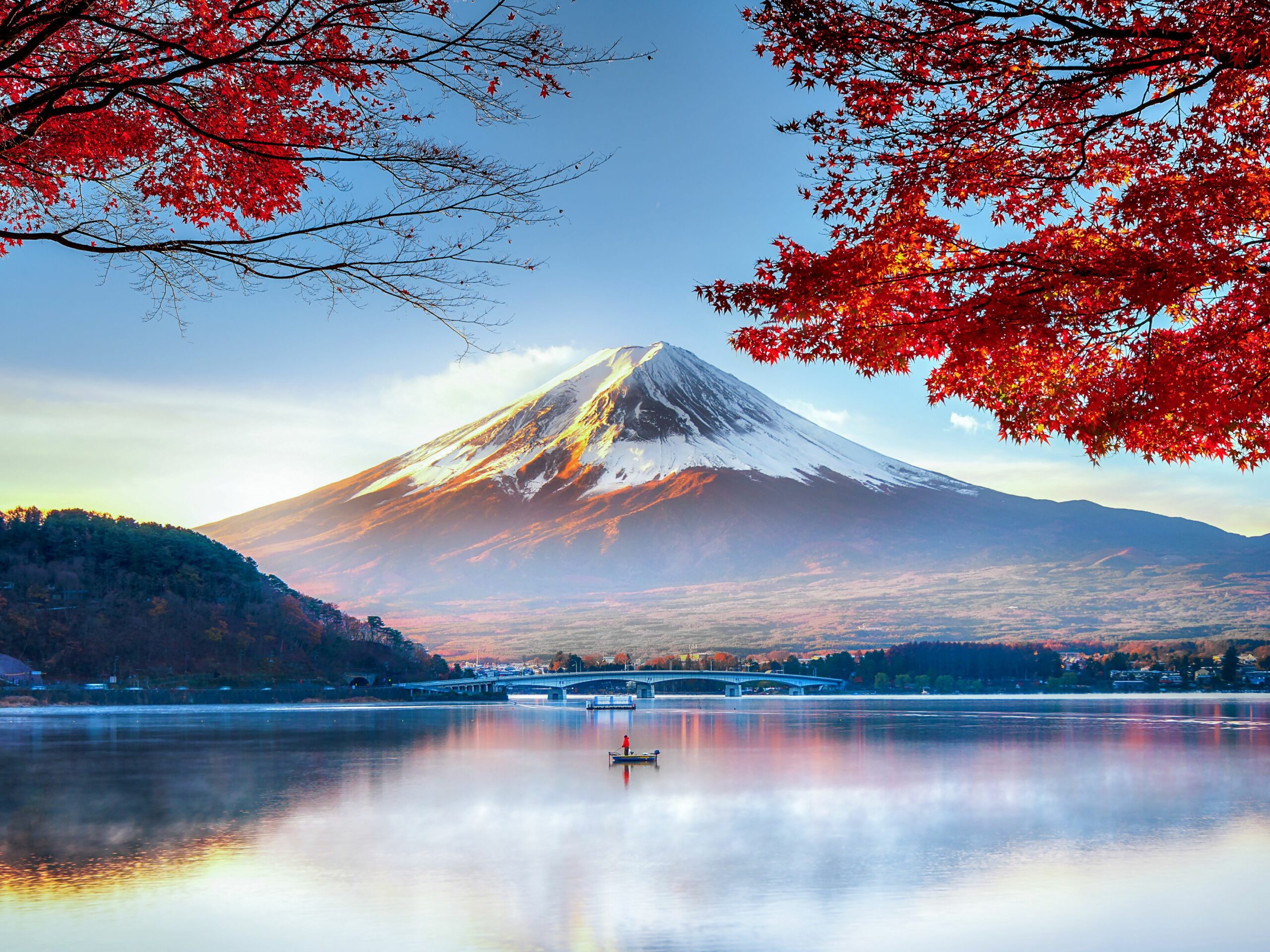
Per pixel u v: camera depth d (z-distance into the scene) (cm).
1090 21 1324
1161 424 1466
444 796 7569
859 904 4162
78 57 1323
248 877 4722
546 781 8612
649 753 10688
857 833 5841
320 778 8806
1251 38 1255
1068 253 1421
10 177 1400
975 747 11962
